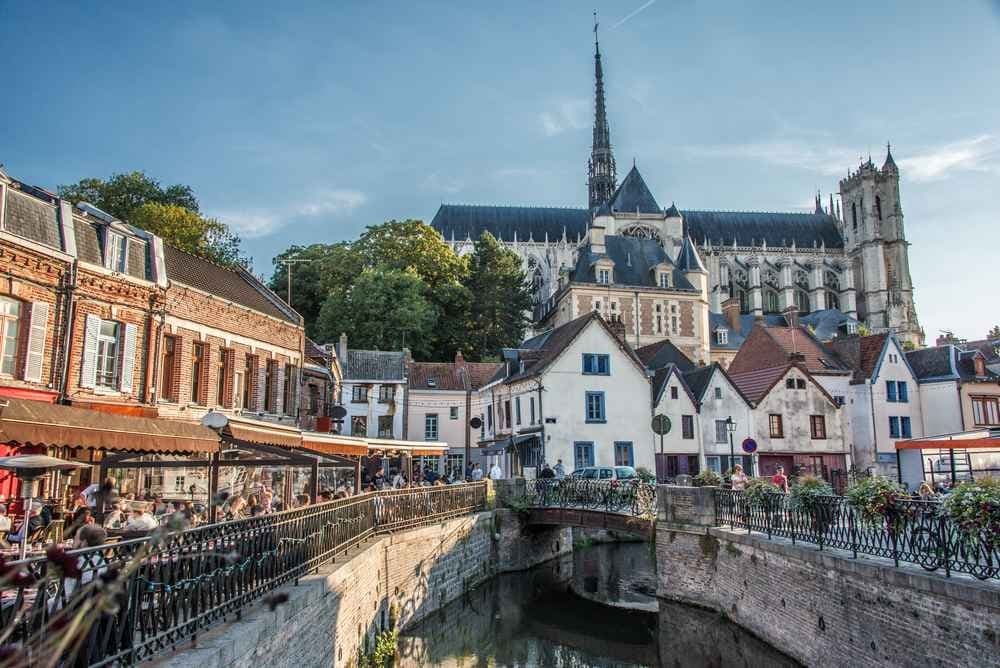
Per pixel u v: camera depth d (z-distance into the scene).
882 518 12.94
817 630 14.60
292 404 29.41
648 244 74.44
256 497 18.98
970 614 10.35
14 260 16.73
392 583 18.11
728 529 20.00
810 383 42.53
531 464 38.78
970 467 30.08
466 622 21.39
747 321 89.50
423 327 59.31
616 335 39.91
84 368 18.56
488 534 27.28
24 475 11.12
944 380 44.59
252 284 31.84
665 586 22.75
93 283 18.94
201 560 7.80
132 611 6.52
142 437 13.10
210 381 23.66
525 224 117.19
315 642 10.96
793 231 130.75
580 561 31.58
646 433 39.12
